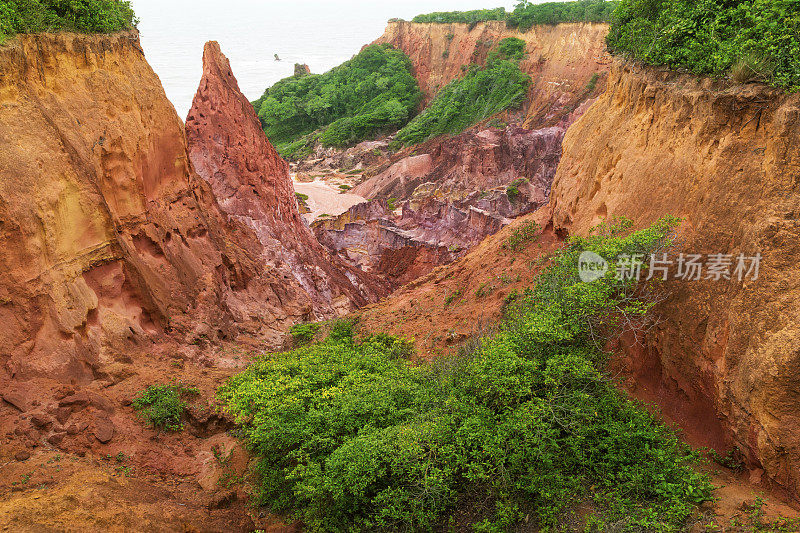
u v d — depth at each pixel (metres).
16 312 12.34
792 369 8.66
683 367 11.50
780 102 10.60
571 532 8.80
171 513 9.34
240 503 10.97
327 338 18.44
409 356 17.78
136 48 19.77
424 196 64.56
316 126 122.69
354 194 76.56
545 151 66.56
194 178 24.22
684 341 11.42
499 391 10.49
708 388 10.83
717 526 8.36
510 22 102.00
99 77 17.11
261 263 27.86
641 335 12.42
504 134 68.56
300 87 129.88
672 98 14.07
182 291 19.27
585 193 18.50
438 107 99.88
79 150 15.25
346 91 120.31
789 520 8.14
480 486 9.79
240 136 33.28
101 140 16.47
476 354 12.21
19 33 14.47
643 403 11.77
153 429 12.48
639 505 9.13
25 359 12.15
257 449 11.98
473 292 21.22
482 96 94.25
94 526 8.27
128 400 12.80
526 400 10.72
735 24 13.30
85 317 14.14
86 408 11.80
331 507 9.88
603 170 17.48
